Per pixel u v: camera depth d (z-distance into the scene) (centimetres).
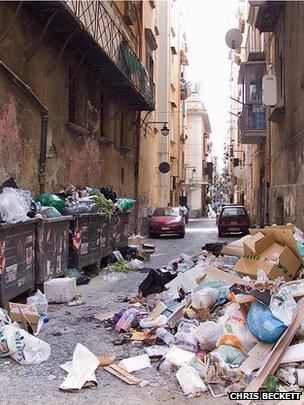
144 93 1916
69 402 404
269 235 636
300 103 1288
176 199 3856
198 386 417
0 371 470
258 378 419
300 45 1288
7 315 570
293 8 1401
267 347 459
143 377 457
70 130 1230
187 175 6241
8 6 862
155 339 550
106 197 1305
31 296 707
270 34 2011
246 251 642
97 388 432
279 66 1709
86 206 1010
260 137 2328
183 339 498
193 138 6525
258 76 2288
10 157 872
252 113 2267
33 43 982
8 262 633
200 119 6538
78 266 956
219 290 585
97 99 1498
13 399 409
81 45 1169
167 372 465
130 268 1141
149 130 2578
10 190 684
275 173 1852
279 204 1758
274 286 507
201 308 560
